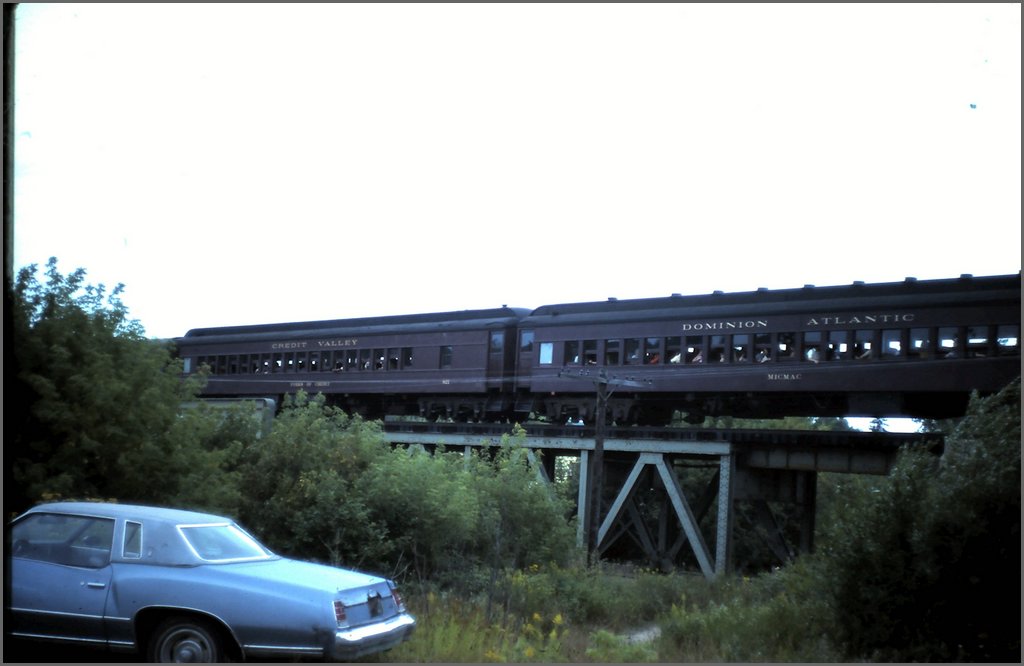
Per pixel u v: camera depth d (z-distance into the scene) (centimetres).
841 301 2419
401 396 3478
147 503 1185
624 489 2992
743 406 2770
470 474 2119
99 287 1254
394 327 3441
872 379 2330
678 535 3728
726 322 2631
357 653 741
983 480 1069
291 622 726
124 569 755
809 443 2759
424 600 1183
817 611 1207
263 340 3812
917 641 1071
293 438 1630
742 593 1886
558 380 3009
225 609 730
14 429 1111
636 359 2820
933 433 2495
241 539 825
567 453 3278
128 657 779
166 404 1264
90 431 1159
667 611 1759
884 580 1109
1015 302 2120
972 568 1059
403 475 1608
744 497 2927
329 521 1487
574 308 3103
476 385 3173
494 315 3316
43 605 755
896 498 1127
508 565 1770
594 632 1344
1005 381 2112
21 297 1172
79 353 1202
